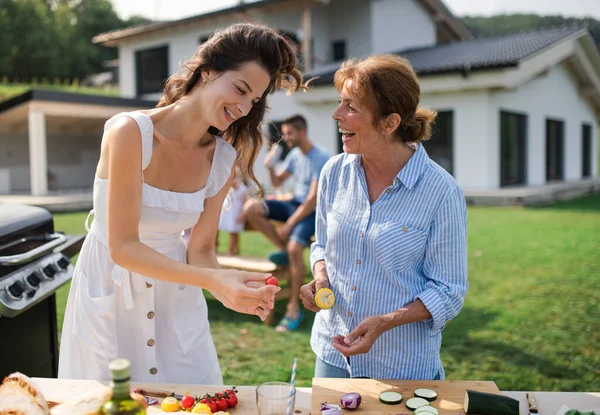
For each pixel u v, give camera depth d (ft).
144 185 6.34
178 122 6.48
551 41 48.16
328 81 47.24
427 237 6.50
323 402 5.56
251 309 5.82
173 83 6.63
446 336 15.40
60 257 9.00
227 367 13.69
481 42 55.47
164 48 60.44
